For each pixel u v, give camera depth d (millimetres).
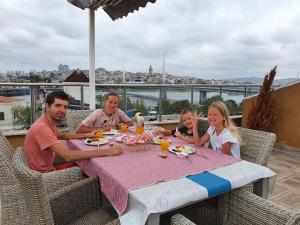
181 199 1306
